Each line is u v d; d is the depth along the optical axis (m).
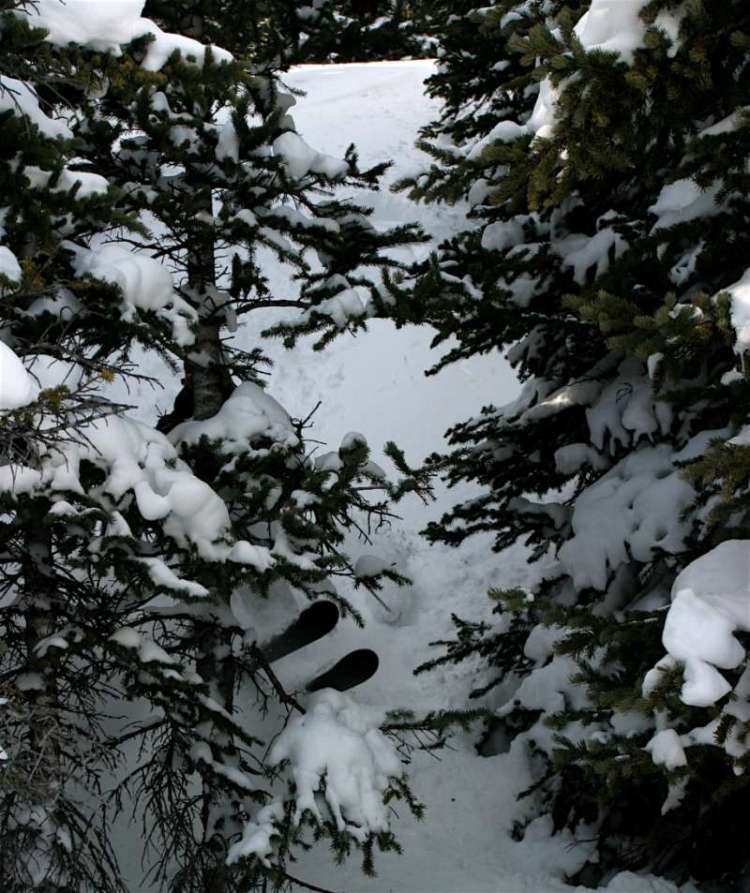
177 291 9.65
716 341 6.50
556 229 9.62
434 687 12.87
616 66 6.29
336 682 11.77
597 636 7.02
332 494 8.72
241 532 8.99
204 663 9.21
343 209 9.80
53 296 7.68
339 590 13.91
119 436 8.04
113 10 7.59
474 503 11.19
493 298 9.10
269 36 11.45
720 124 6.93
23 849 7.38
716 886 8.90
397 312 9.08
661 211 7.93
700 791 8.15
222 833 8.70
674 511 8.47
